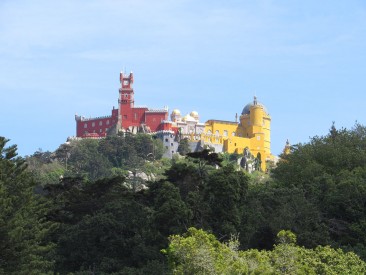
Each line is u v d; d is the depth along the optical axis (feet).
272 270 225.97
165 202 326.44
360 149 435.12
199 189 363.97
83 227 340.18
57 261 329.11
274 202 344.08
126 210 348.38
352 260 258.78
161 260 318.65
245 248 317.83
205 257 222.28
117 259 329.31
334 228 345.10
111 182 387.55
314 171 399.24
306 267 237.45
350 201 353.31
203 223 326.03
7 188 252.62
